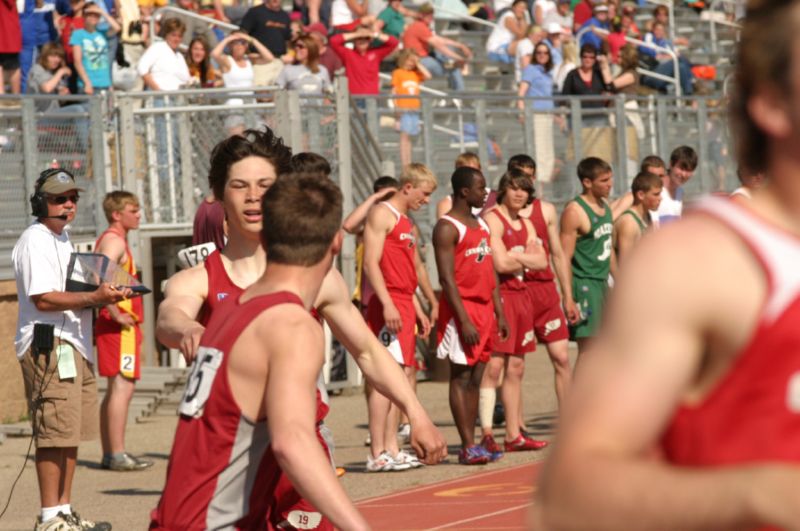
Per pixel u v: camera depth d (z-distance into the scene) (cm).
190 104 3123
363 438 2525
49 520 1669
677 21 5916
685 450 426
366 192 3403
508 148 3853
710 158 4494
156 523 812
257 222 1053
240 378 784
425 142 3653
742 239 405
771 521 360
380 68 4544
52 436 1670
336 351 3180
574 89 4209
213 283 1045
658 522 370
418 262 2544
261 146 1066
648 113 4269
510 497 1803
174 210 3120
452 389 2134
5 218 2898
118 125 3080
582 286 2375
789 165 412
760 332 403
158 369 3027
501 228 2231
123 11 3622
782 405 410
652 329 396
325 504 748
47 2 3575
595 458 383
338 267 3159
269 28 3788
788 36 401
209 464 790
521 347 2252
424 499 1831
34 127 2959
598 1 5034
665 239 409
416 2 4981
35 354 1678
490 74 4831
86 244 3000
